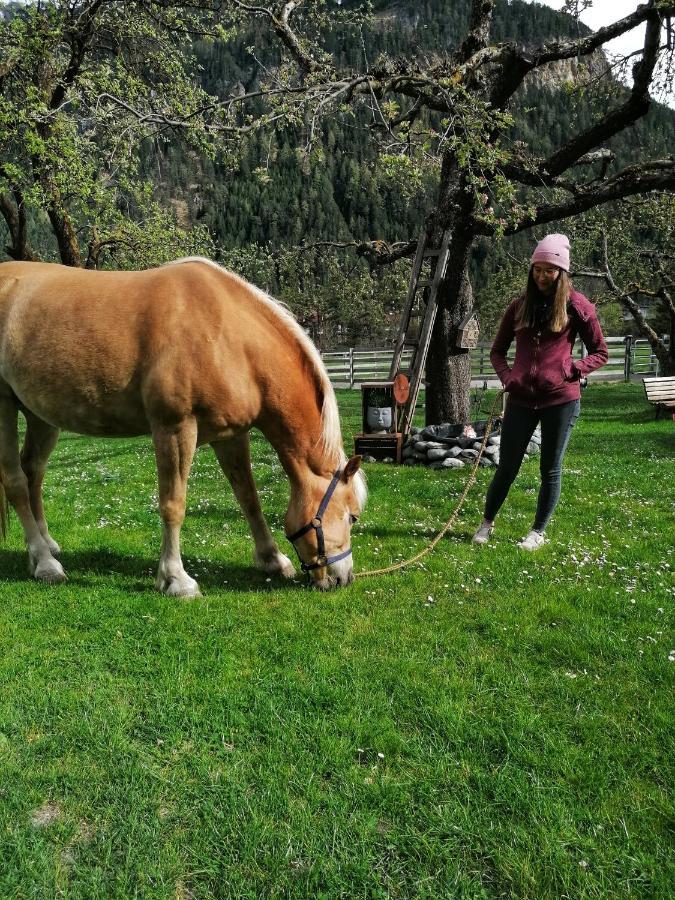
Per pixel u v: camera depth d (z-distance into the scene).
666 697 3.24
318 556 4.50
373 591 4.66
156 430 4.31
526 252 67.69
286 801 2.50
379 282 79.50
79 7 13.37
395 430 10.41
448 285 11.19
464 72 9.09
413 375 10.64
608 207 19.73
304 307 79.62
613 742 2.89
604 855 2.26
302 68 10.11
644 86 9.41
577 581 4.89
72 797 2.53
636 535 6.21
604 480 8.84
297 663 3.57
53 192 11.89
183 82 13.91
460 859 2.26
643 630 4.01
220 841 2.33
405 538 6.07
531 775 2.66
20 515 4.83
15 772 2.65
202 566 5.23
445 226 10.70
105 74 12.11
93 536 5.98
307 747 2.85
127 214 15.24
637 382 28.00
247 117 9.02
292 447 4.47
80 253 15.25
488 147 8.12
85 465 10.67
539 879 2.17
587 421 17.31
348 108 8.41
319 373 4.44
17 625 3.99
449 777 2.66
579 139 10.14
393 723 3.02
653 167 10.12
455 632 4.00
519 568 5.20
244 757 2.79
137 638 3.87
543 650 3.76
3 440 4.70
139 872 2.18
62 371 4.31
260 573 5.11
